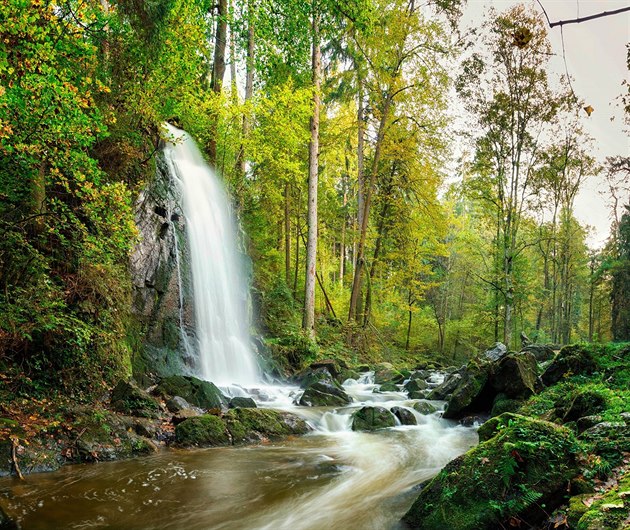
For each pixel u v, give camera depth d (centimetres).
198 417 806
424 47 2084
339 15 1620
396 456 761
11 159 690
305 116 1719
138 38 1042
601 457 430
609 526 315
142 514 508
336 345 2061
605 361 880
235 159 1839
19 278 785
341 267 3516
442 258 3969
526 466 422
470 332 3406
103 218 867
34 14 631
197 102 1511
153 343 1151
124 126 1118
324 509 535
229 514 518
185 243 1370
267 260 2227
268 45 1842
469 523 411
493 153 2380
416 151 2256
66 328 782
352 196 3634
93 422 713
